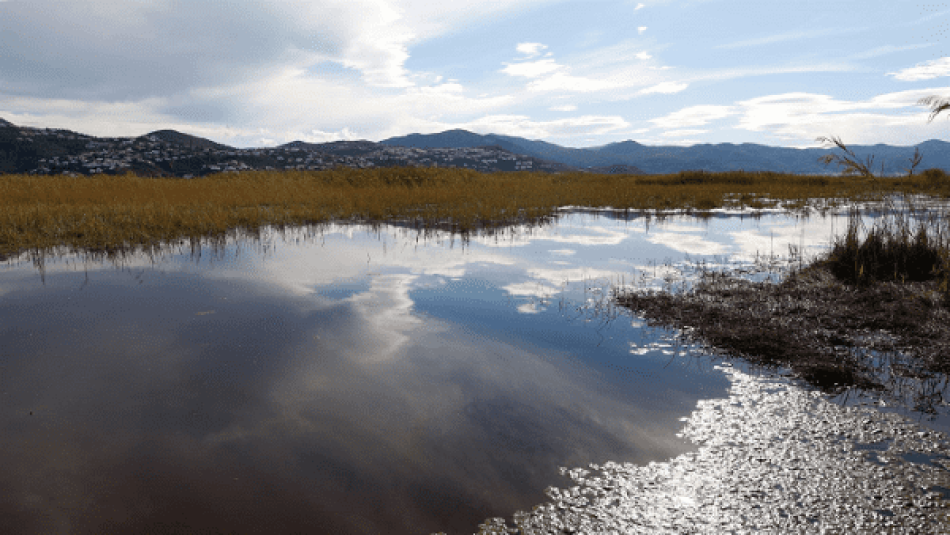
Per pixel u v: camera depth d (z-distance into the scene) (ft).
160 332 14.83
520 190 64.95
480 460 8.85
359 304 17.97
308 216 41.81
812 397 11.45
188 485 8.02
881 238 22.80
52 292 19.11
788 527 7.33
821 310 17.40
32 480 8.04
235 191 53.93
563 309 17.97
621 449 9.28
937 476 8.49
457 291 20.06
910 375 12.51
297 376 12.00
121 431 9.48
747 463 8.89
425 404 10.78
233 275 22.20
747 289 20.48
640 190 71.10
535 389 11.66
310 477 8.29
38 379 11.62
